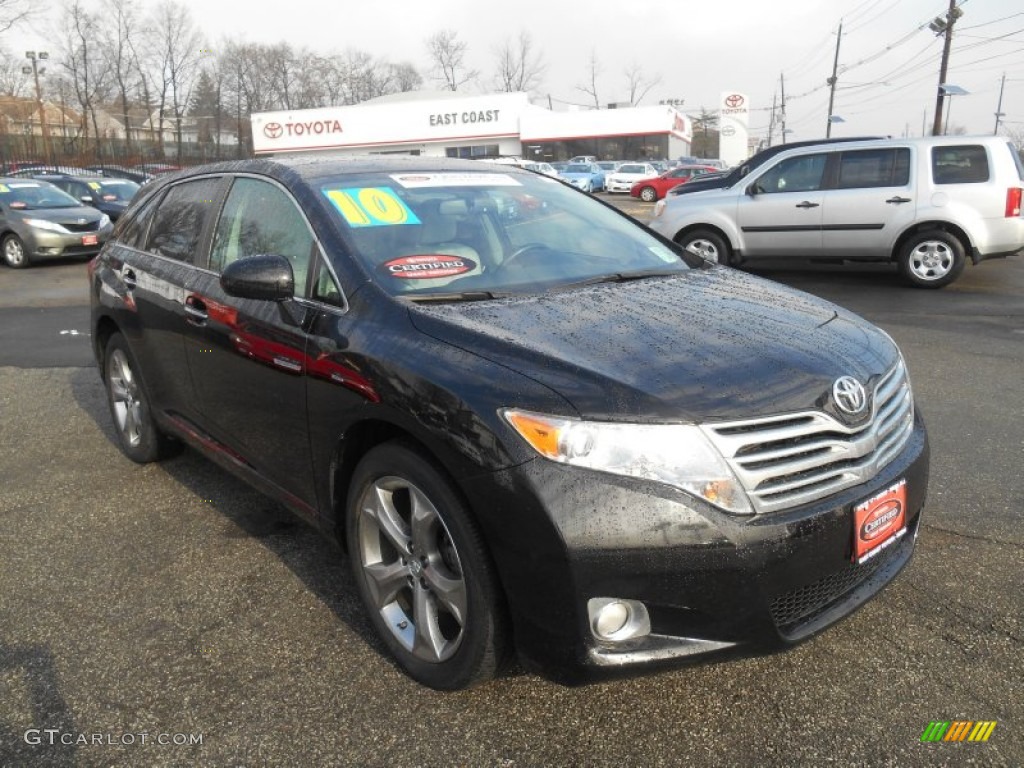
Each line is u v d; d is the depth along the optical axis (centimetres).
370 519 273
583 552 209
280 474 318
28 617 307
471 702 253
